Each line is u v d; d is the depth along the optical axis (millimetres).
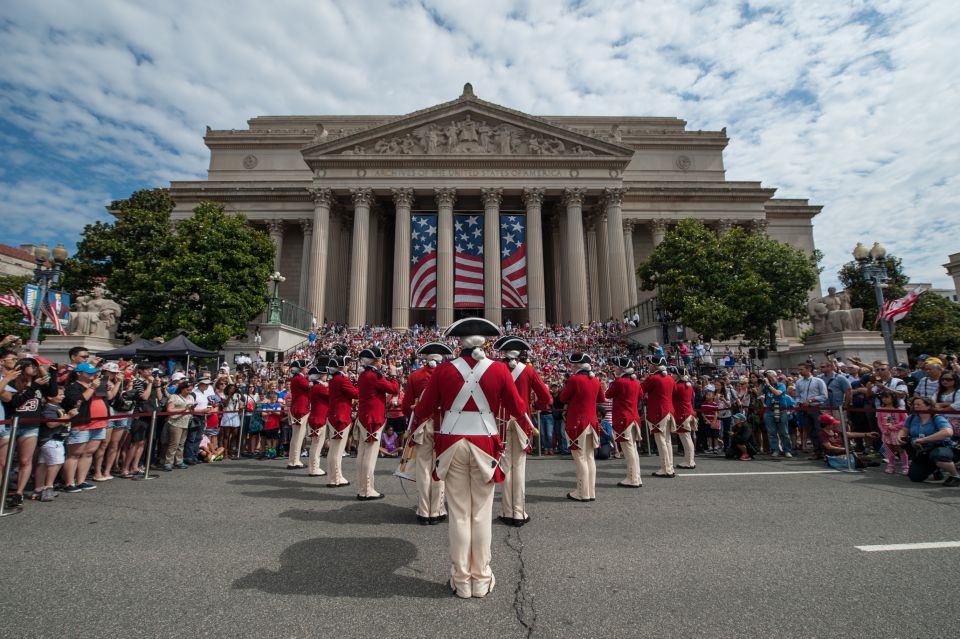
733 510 7824
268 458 14836
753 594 4676
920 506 7984
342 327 41344
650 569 5320
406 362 28469
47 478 8617
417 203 49562
